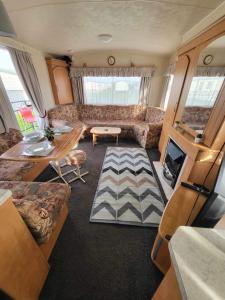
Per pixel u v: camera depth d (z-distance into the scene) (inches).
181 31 92.2
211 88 59.4
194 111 71.0
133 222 65.4
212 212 34.9
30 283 38.8
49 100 149.2
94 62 163.2
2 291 30.3
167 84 150.6
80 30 94.6
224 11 61.2
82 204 75.2
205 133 62.1
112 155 124.0
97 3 65.7
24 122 148.6
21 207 38.9
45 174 98.1
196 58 69.1
